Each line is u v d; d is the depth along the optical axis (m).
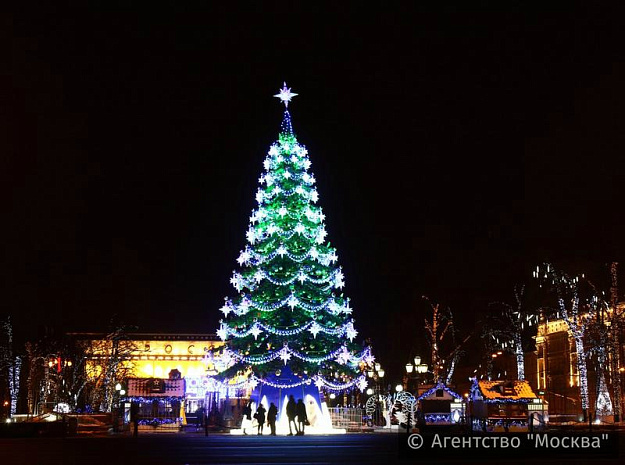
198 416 59.81
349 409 54.53
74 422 50.31
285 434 46.78
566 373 88.06
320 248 51.19
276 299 49.59
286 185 50.81
